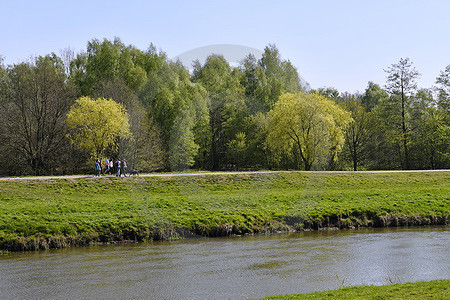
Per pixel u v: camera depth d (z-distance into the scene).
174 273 13.80
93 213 23.16
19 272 14.38
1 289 12.22
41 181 30.91
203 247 18.64
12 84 49.09
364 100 89.44
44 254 17.83
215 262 15.46
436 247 18.55
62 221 21.12
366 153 61.91
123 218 22.16
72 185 30.61
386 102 62.75
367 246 18.81
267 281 12.80
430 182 38.09
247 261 15.65
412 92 61.09
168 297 11.17
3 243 18.58
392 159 62.75
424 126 61.09
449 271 14.30
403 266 14.99
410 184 37.19
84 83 56.53
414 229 24.19
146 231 20.92
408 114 62.78
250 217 22.80
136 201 21.33
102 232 20.59
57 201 26.66
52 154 46.66
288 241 20.16
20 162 46.31
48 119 46.75
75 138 41.91
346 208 26.25
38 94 46.41
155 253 17.45
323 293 10.58
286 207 24.20
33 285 12.59
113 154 33.31
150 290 11.81
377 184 36.50
